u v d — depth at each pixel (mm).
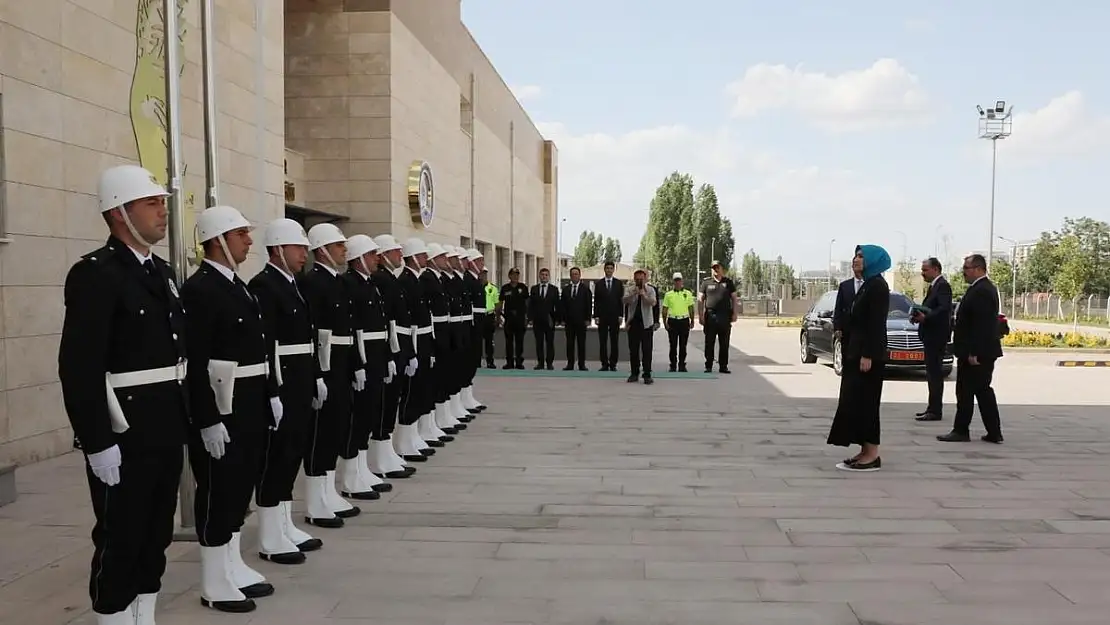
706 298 16453
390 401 7477
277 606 4465
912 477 7539
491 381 15039
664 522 6094
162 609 4422
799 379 15492
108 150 8984
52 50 8117
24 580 4816
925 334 10711
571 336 16625
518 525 6008
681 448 8859
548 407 11812
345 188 16641
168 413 3811
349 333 6125
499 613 4363
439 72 20547
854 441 7848
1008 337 23547
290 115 16688
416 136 18438
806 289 75375
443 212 21062
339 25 16547
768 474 7660
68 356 3469
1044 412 11547
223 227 4488
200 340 4316
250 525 6039
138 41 8406
